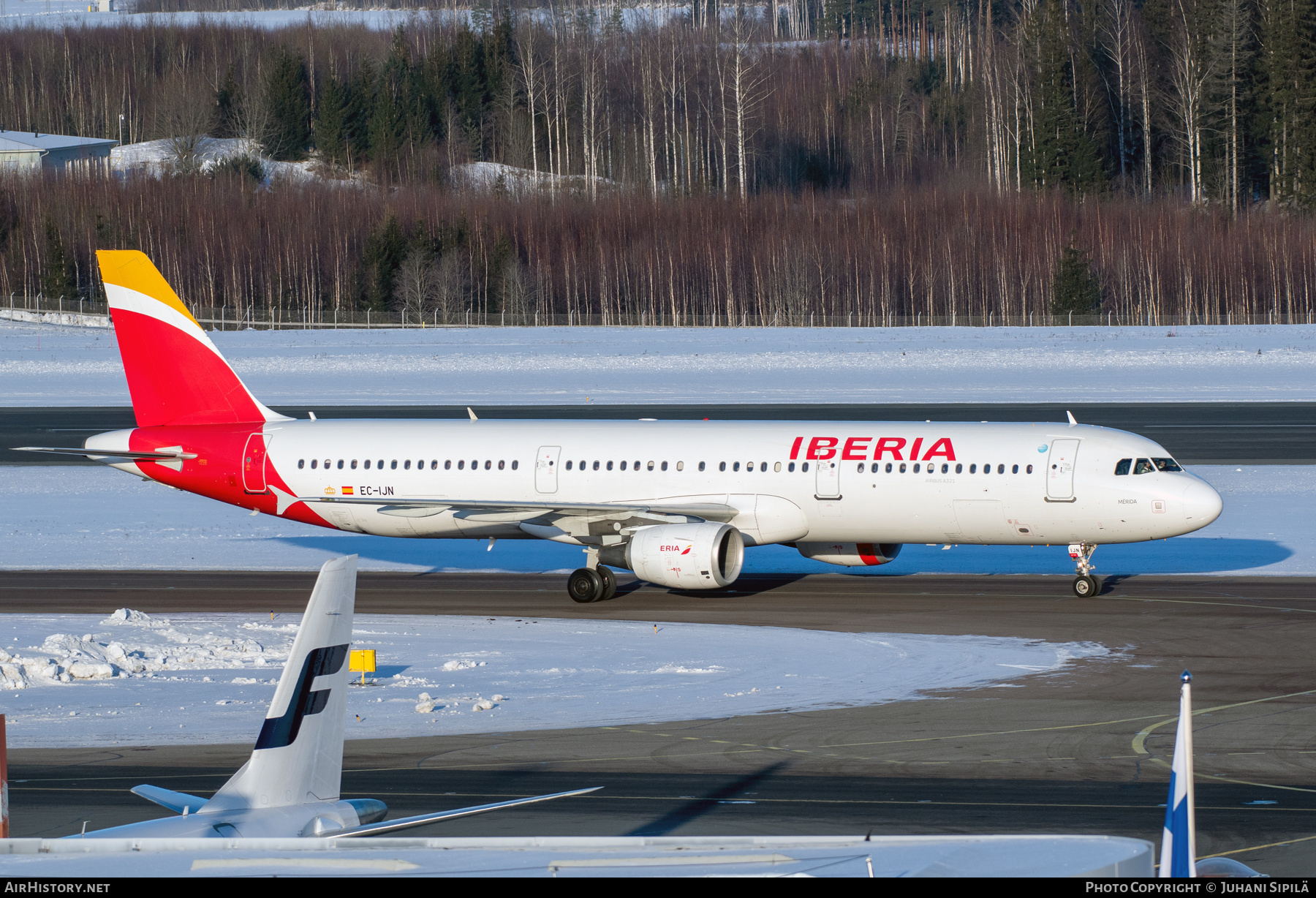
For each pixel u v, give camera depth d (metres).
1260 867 60.75
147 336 162.12
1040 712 95.25
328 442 157.75
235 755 84.88
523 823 68.62
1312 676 105.81
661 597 149.62
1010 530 142.62
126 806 72.94
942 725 91.38
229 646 121.88
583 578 146.62
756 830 67.31
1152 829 66.94
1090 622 129.50
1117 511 137.62
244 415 162.75
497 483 153.62
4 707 98.69
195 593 151.38
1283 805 71.31
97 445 161.25
